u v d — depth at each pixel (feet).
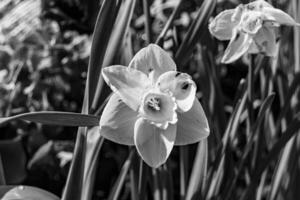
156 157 1.82
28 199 1.94
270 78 2.56
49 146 3.54
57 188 3.76
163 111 1.83
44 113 1.82
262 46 2.04
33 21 3.78
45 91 3.64
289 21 2.00
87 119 1.85
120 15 2.27
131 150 2.47
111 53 2.14
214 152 2.52
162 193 2.50
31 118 1.83
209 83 2.57
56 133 3.72
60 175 3.76
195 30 2.18
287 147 2.58
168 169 2.48
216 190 2.31
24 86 3.64
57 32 3.76
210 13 2.19
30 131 3.70
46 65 3.60
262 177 2.61
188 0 3.76
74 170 1.98
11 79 3.65
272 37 2.04
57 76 3.67
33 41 3.70
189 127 1.86
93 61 2.04
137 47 3.40
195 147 3.84
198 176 2.34
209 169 2.32
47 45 3.67
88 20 3.83
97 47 2.03
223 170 2.34
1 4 3.89
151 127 1.83
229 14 2.04
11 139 3.67
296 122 2.28
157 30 3.59
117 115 1.84
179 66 2.17
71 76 3.69
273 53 2.05
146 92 1.82
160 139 1.83
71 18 3.84
